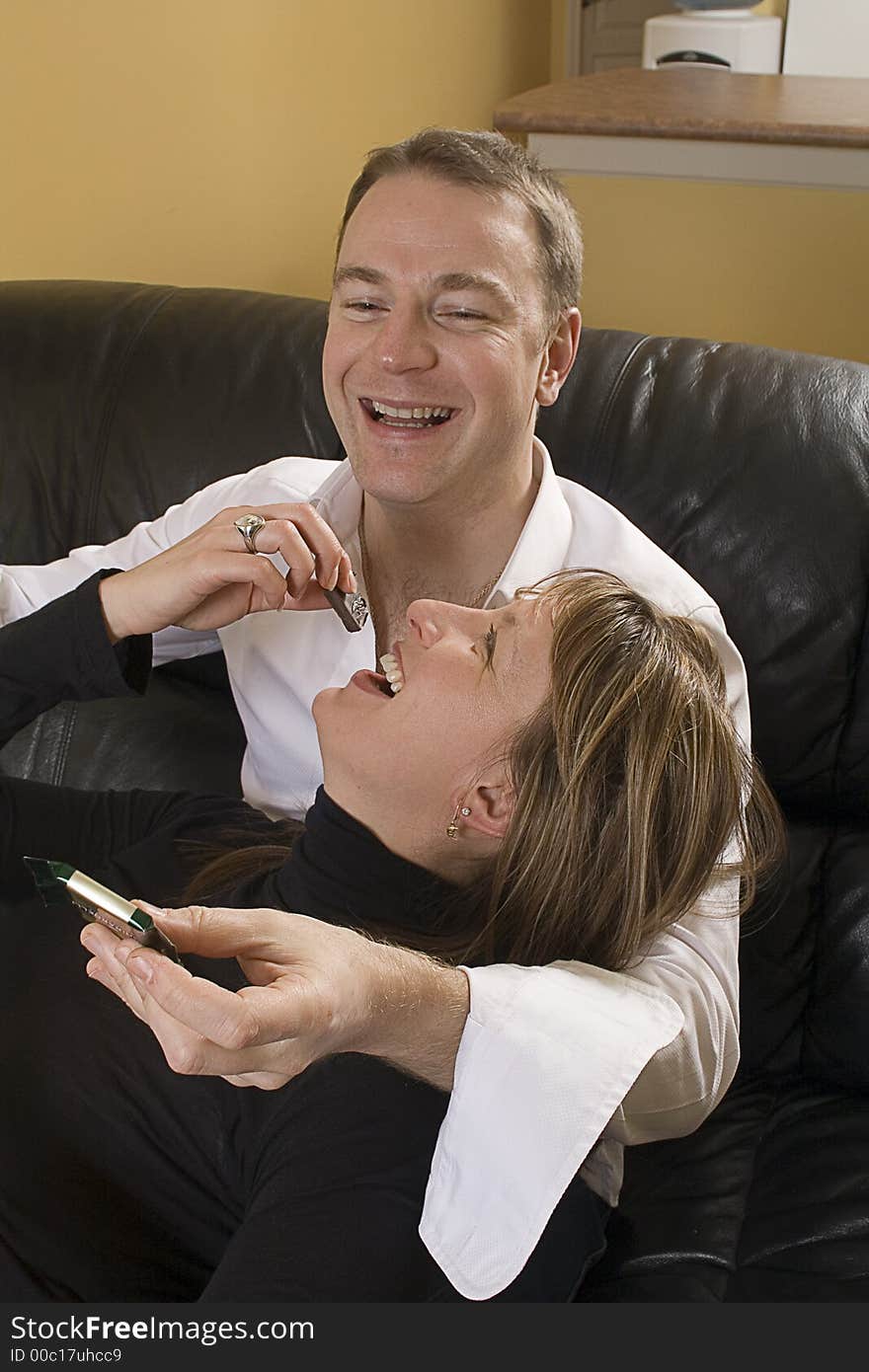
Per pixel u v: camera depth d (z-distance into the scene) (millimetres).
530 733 1146
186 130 3064
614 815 1146
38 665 1382
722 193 2783
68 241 2854
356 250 1319
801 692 1506
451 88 4176
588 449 1604
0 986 1248
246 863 1301
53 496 1765
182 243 3137
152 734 1713
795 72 4082
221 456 1714
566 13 5059
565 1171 1021
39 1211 1127
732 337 2898
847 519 1499
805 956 1475
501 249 1302
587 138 2818
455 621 1195
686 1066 1158
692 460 1557
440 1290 1045
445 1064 1051
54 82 2721
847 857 1498
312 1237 1028
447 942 1187
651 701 1137
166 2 2914
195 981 854
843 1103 1432
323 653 1494
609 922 1173
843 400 1551
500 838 1180
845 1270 1198
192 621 1394
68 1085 1172
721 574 1531
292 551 1324
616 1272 1209
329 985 921
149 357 1760
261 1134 1113
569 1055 1042
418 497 1365
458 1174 1028
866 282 2773
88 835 1457
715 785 1161
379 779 1171
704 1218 1274
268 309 1783
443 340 1308
